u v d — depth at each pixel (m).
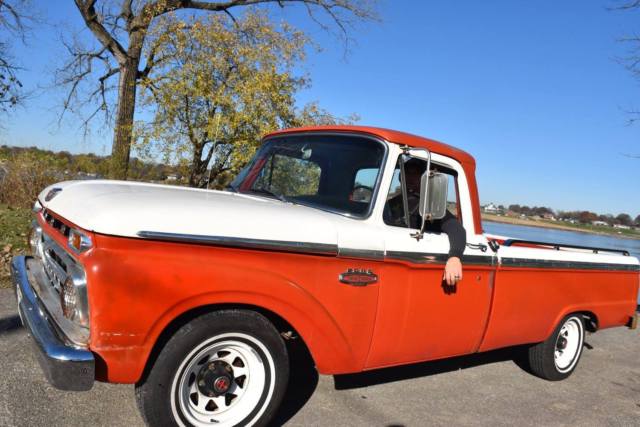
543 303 4.42
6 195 10.57
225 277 2.60
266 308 2.77
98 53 16.42
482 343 4.00
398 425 3.48
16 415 2.95
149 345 2.45
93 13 14.75
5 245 6.78
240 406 2.86
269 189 3.82
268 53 12.64
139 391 2.60
